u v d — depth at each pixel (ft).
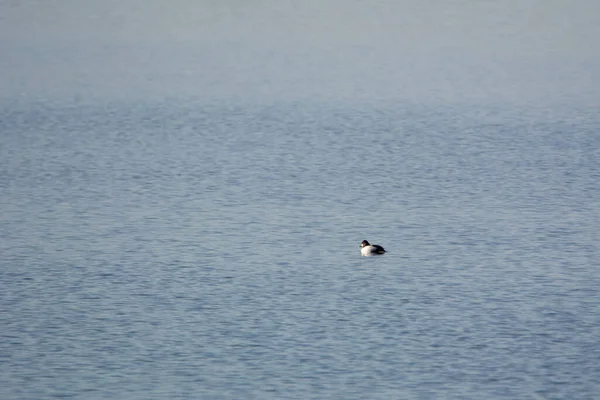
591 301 200.44
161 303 200.23
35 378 164.66
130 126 428.56
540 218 265.34
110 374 166.20
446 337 181.47
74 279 215.51
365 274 218.18
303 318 191.21
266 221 264.52
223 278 216.13
